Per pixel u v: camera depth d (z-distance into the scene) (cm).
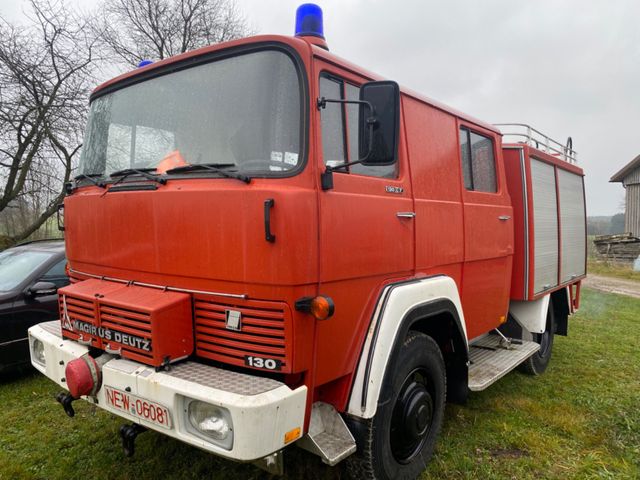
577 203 644
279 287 216
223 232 228
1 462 332
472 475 321
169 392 218
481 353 465
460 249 368
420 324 345
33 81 1243
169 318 235
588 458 343
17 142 1295
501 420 409
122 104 306
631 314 966
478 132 414
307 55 234
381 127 225
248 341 225
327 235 235
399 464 294
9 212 1498
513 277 489
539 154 507
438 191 344
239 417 197
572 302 648
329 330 243
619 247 2253
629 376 541
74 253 321
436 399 329
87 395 260
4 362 480
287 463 324
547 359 563
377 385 260
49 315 513
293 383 232
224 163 245
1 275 534
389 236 284
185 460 332
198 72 267
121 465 328
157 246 256
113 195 280
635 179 2423
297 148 229
